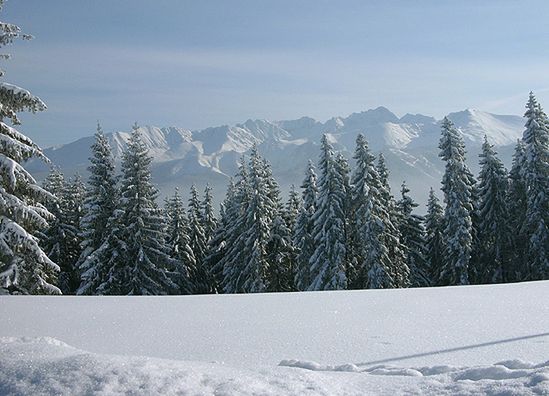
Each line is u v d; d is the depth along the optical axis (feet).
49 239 123.65
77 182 138.72
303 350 23.43
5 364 15.11
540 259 104.83
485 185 118.73
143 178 102.53
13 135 60.29
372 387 15.05
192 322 31.27
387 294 42.37
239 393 13.37
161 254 102.27
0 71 59.62
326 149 108.37
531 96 109.60
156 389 13.16
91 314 35.22
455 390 14.14
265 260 119.55
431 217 142.82
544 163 105.60
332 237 105.09
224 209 172.86
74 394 12.83
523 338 23.68
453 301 36.78
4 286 59.47
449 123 115.55
